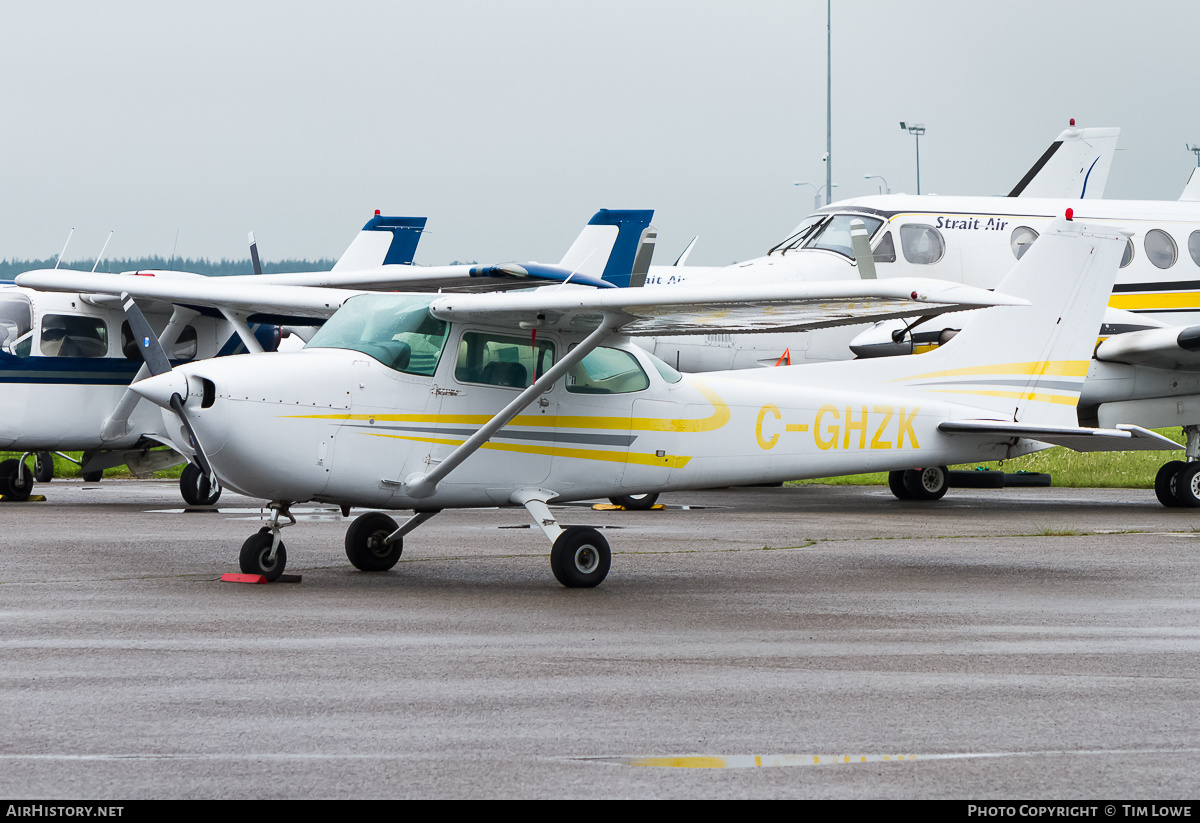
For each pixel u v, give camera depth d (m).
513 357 24.33
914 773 11.27
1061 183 58.00
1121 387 44.84
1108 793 10.70
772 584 23.77
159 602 20.88
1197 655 16.75
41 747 11.91
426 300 23.72
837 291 20.61
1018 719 13.21
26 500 42.69
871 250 47.03
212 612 19.88
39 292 40.06
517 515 39.12
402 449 23.09
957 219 47.84
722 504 45.06
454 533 33.06
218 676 15.14
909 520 37.97
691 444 26.38
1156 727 12.88
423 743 12.16
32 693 14.17
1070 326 32.88
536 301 22.27
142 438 41.81
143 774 11.10
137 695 14.11
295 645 17.19
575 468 24.95
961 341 31.53
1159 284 47.97
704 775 11.20
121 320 41.38
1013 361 32.19
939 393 31.16
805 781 11.02
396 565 26.23
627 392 25.52
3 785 10.76
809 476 28.55
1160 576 24.94
